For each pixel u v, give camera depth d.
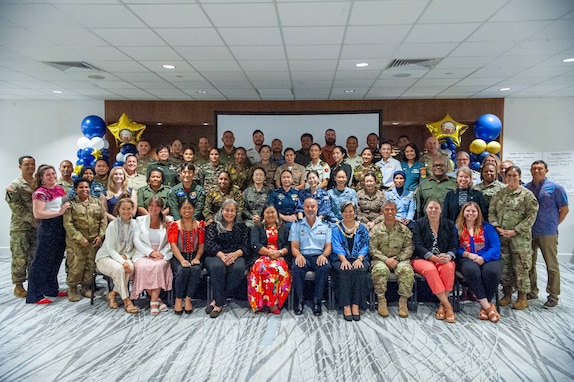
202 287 4.16
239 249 3.87
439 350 3.00
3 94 5.95
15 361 2.85
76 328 3.41
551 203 3.96
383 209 3.80
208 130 7.27
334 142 5.61
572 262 6.12
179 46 3.62
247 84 5.19
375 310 3.81
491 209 3.91
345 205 3.85
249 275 3.75
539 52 3.78
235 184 4.88
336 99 6.24
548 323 3.52
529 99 6.14
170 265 3.85
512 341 3.15
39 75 4.75
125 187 4.55
